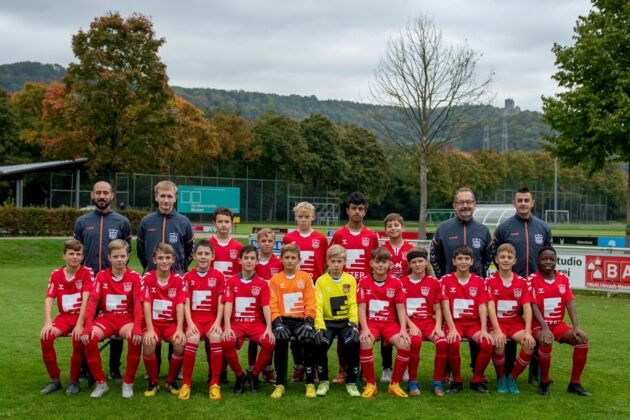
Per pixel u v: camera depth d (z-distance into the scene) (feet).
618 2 63.16
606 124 58.95
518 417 17.58
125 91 103.50
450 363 20.66
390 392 20.30
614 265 44.55
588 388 20.99
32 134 148.87
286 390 20.62
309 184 203.10
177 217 23.18
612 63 60.44
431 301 21.53
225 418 17.25
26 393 19.69
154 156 111.96
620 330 31.68
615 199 289.33
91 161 106.42
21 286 48.29
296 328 20.98
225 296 20.98
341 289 21.08
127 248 21.01
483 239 22.75
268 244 22.49
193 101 357.82
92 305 20.27
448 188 212.23
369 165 219.20
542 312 21.22
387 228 23.38
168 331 20.57
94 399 19.11
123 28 104.01
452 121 85.97
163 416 17.39
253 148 198.39
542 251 21.21
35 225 84.58
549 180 266.36
